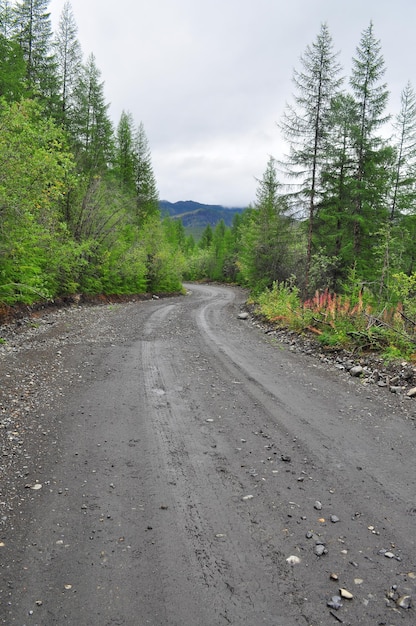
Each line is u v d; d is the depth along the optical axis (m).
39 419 5.59
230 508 3.66
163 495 3.85
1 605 2.49
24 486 3.90
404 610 2.53
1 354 8.80
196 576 2.79
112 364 8.95
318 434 5.40
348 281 20.30
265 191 34.19
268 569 2.88
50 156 11.54
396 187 23.64
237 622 2.41
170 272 38.22
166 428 5.50
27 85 23.17
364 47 20.12
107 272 25.59
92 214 23.12
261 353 10.90
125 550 3.05
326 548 3.13
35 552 2.99
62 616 2.42
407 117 23.84
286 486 4.06
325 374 8.70
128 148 44.78
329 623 2.42
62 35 29.94
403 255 21.52
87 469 4.30
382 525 3.44
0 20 20.80
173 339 12.59
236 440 5.18
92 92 33.06
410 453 4.85
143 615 2.45
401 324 10.03
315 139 19.98
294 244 27.16
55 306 18.28
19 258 13.66
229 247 69.19
